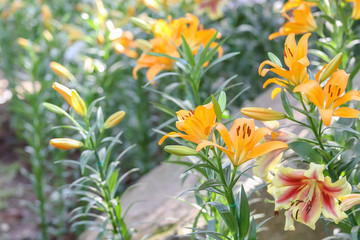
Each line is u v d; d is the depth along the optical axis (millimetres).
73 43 3307
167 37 1708
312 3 1617
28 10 4340
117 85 3375
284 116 1258
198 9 3064
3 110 5223
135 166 3596
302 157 1305
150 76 1800
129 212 2305
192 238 1619
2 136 4863
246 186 1738
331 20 1617
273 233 1725
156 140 3643
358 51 2115
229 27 3314
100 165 1653
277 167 1371
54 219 3643
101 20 2541
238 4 3141
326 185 1242
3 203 3959
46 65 3586
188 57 1599
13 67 4582
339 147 1313
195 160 1648
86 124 1554
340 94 1211
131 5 3010
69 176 3896
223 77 3396
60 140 1515
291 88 1260
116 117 1578
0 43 4617
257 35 3125
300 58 1241
